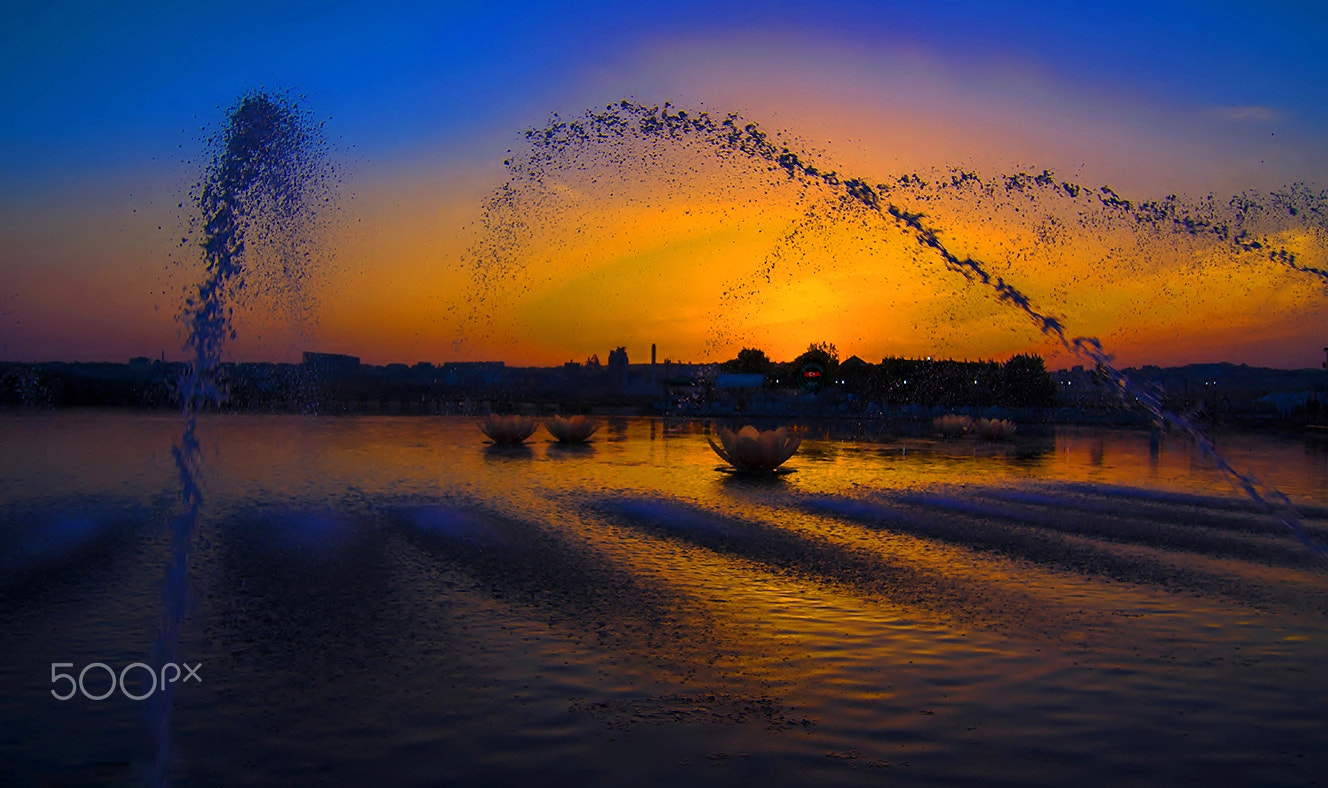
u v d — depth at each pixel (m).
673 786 3.41
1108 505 11.05
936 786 3.42
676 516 10.02
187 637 5.33
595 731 3.93
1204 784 3.45
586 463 16.06
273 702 4.27
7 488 11.55
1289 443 22.81
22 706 4.22
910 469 15.56
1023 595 6.48
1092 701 4.33
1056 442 23.41
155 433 20.81
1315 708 4.25
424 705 4.24
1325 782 3.46
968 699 4.35
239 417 30.30
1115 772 3.55
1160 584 6.88
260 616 5.82
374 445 19.39
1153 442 23.12
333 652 5.06
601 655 5.03
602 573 7.17
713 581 6.91
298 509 10.22
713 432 26.95
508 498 11.32
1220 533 9.13
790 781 3.45
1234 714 4.16
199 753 3.70
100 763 3.62
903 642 5.31
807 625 5.67
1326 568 7.43
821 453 19.31
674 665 4.85
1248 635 5.48
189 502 10.52
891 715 4.14
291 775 3.50
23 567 7.20
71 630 5.48
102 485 11.88
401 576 7.00
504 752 3.71
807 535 8.95
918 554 8.04
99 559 7.53
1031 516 10.15
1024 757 3.69
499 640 5.30
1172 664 4.91
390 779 3.47
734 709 4.20
